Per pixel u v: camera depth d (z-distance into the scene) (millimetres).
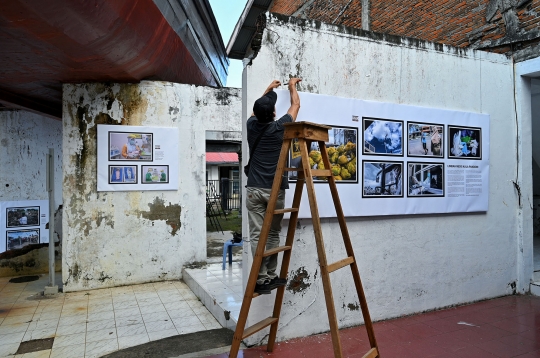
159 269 6254
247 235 3691
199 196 6539
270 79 3727
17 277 6703
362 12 8211
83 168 5812
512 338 3805
